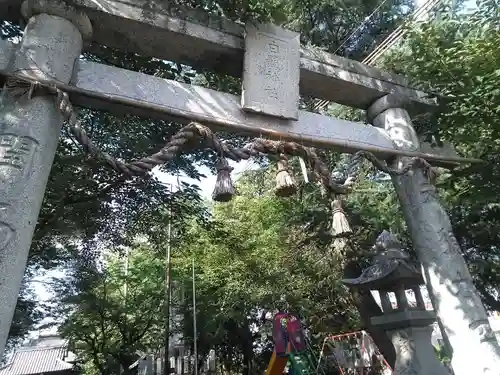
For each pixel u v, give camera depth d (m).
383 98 7.08
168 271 17.77
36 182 4.20
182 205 11.20
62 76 4.70
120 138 9.41
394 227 10.84
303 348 10.55
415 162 6.59
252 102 5.63
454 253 6.17
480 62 6.58
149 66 8.00
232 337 20.72
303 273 15.69
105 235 11.29
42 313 15.84
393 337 7.63
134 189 10.05
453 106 6.91
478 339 5.55
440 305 5.97
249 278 16.88
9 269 3.77
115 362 17.94
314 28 12.29
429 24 6.91
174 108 5.21
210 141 5.07
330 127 6.30
